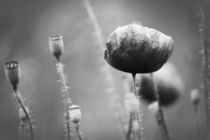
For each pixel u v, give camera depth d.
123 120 0.53
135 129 0.49
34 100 0.97
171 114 1.01
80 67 1.07
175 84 0.60
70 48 1.05
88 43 1.05
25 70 0.98
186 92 1.01
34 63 1.03
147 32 0.41
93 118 1.11
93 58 1.06
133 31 0.41
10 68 0.45
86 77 1.08
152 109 0.54
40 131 0.96
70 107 0.45
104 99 1.10
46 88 1.00
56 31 1.12
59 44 0.46
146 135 0.85
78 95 1.10
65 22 1.11
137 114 0.45
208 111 0.52
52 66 1.05
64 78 0.47
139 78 0.54
